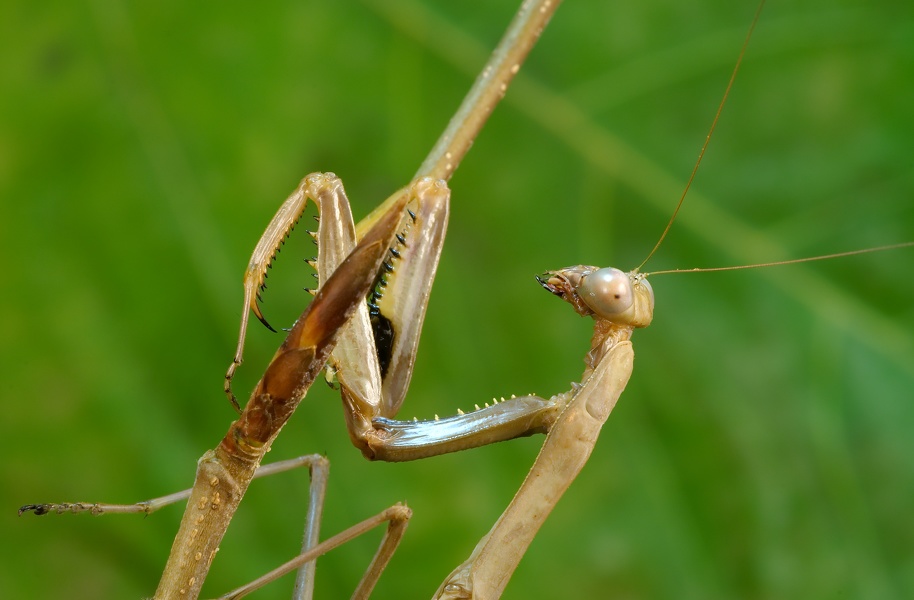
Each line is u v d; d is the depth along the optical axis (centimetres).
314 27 30
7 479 29
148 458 29
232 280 29
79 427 29
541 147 30
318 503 26
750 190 30
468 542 30
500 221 30
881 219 30
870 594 30
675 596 30
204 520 25
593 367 26
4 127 29
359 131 30
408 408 30
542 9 26
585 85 30
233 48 30
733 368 30
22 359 29
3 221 29
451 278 30
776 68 30
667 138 30
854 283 30
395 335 25
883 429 30
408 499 30
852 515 30
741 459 30
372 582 26
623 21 30
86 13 30
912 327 30
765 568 30
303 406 30
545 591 30
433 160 26
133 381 29
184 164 30
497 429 26
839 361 30
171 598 25
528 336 30
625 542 30
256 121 30
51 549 29
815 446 30
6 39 29
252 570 29
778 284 30
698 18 30
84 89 29
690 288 30
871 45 30
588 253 30
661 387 30
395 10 30
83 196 29
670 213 30
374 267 24
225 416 29
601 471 30
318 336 24
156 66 30
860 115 30
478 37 30
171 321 29
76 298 29
